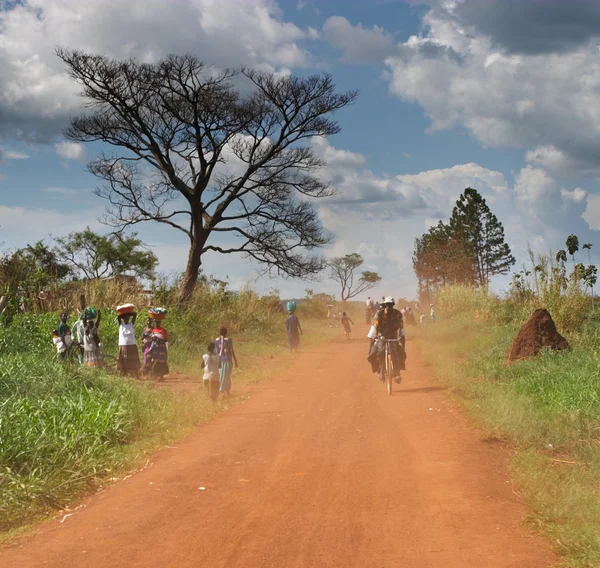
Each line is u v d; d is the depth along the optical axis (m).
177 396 12.25
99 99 30.45
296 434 9.11
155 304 23.11
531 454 7.39
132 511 5.80
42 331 15.90
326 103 32.78
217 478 6.88
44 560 4.69
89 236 47.50
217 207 32.75
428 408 10.81
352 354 23.27
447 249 64.88
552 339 13.92
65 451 7.29
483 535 4.99
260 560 4.60
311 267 34.50
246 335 26.42
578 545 4.63
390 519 5.43
